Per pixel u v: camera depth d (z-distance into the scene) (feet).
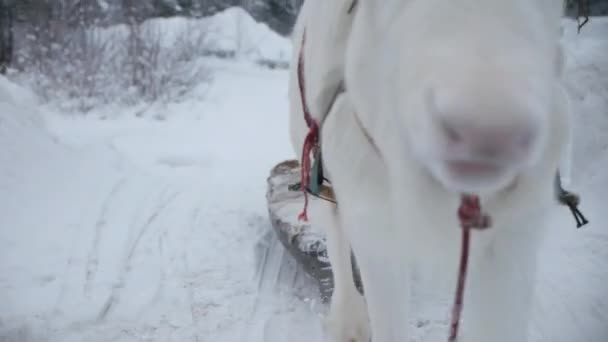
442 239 4.18
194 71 45.42
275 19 74.18
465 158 2.68
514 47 2.80
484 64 2.70
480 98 2.59
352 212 5.50
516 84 2.64
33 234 14.53
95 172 19.71
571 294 10.99
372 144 4.73
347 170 5.24
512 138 2.57
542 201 4.40
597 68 18.57
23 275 12.60
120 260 13.44
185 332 10.60
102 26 43.55
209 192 18.76
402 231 4.69
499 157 2.64
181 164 23.88
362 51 4.33
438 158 2.78
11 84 24.52
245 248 14.14
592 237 12.85
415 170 3.50
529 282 5.04
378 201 5.10
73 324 10.78
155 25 48.29
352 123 5.06
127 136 28.91
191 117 35.96
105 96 37.32
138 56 39.63
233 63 59.77
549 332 9.95
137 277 12.68
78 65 37.68
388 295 6.06
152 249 14.12
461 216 3.47
